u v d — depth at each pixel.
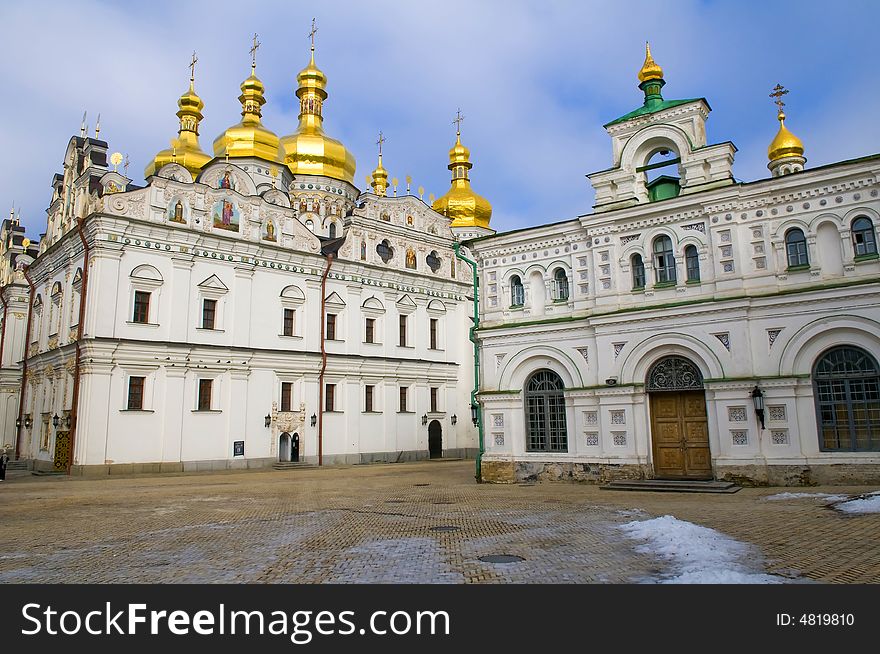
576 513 16.75
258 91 57.03
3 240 59.00
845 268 21.05
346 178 62.41
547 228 27.20
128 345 37.28
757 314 22.17
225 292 41.91
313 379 45.41
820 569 9.89
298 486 27.56
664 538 12.40
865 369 20.39
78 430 35.75
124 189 39.31
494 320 28.30
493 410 27.45
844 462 20.23
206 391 40.62
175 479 32.81
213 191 42.16
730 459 21.86
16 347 51.66
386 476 33.44
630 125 26.70
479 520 15.97
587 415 25.14
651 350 23.94
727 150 24.30
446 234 57.03
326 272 46.97
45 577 10.52
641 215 24.88
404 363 50.81
